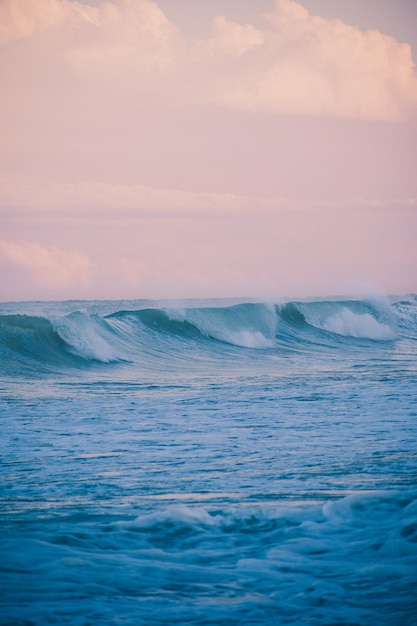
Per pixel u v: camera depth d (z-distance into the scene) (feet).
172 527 74.90
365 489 92.17
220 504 84.89
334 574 62.08
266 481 97.50
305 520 76.95
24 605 54.90
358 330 437.17
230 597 57.62
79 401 189.16
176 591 58.75
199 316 374.22
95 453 119.14
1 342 280.72
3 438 133.18
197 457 115.24
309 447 123.34
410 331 466.29
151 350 329.93
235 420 154.92
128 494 90.79
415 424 147.84
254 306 402.93
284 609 55.16
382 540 69.51
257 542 70.79
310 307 429.38
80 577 60.90
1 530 73.46
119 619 53.16
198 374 266.77
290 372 270.87
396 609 54.80
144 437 134.31
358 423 149.48
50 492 92.02
